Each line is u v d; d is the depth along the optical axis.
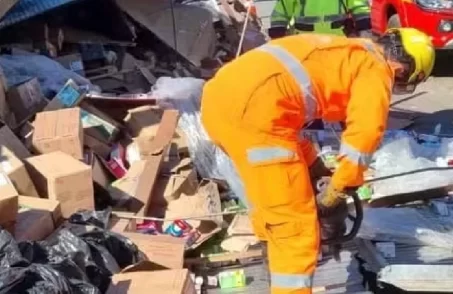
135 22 16.38
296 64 7.59
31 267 7.50
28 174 9.83
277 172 7.45
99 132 11.70
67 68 14.45
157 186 11.02
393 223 10.16
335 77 7.56
